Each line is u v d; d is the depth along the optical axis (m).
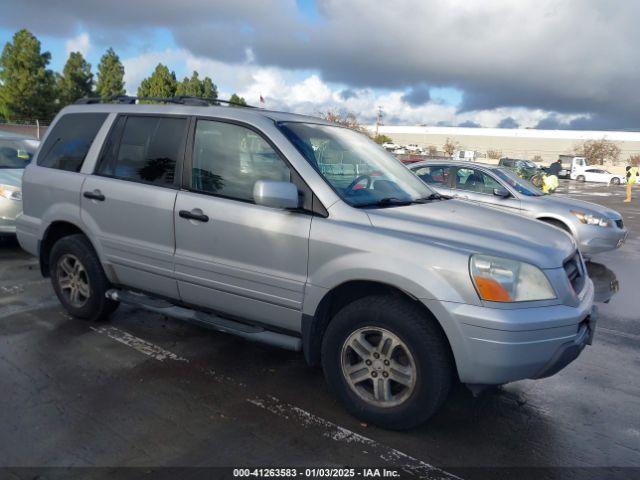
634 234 13.91
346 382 3.54
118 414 3.54
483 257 3.18
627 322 6.15
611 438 3.51
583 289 3.65
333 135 4.39
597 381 4.41
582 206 9.08
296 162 3.73
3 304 5.59
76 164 4.93
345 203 3.61
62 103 48.06
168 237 4.23
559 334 3.18
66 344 4.63
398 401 3.37
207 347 4.69
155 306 4.47
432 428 3.53
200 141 4.20
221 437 3.32
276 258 3.71
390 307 3.32
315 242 3.54
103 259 4.71
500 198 9.16
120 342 4.72
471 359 3.12
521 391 4.16
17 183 7.91
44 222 5.09
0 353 4.40
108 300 5.00
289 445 3.26
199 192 4.12
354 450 3.24
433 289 3.15
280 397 3.86
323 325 3.73
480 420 3.67
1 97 41.50
